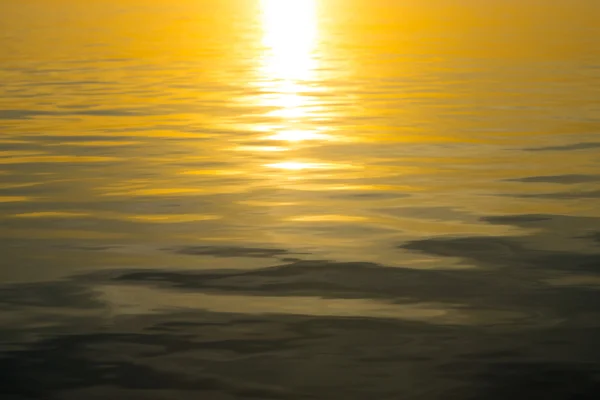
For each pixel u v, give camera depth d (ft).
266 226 28.43
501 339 17.95
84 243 26.37
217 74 81.56
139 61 93.45
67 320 19.31
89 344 17.84
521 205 31.17
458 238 26.61
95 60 94.02
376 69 84.94
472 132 48.06
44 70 84.02
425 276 22.63
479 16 168.86
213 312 19.80
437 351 17.37
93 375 16.35
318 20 171.32
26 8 202.49
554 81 71.82
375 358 17.06
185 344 17.84
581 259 24.09
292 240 26.61
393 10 200.13
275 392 15.64
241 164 39.75
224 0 255.91
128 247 25.88
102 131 49.55
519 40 114.52
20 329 18.76
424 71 82.12
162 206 31.48
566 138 45.68
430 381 16.02
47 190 34.27
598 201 31.65
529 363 16.71
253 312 19.79
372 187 34.58
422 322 19.04
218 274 22.97
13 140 46.55
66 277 22.79
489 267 23.40
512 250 25.14
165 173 37.73
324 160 40.63
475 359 16.94
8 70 83.82
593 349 17.34
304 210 30.76
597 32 124.67
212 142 45.96
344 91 68.13
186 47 112.06
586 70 79.46
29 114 56.29
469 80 74.02
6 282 22.38
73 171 38.11
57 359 17.10
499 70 81.20
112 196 33.17
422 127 50.16
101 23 156.87
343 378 16.20
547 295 20.90
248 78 78.18
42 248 25.82
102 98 64.23
